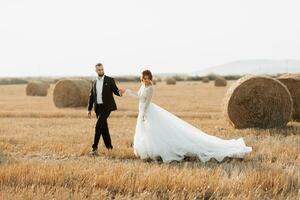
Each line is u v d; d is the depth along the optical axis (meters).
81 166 9.75
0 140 14.07
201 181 8.26
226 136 15.34
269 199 7.67
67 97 29.42
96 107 12.50
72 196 7.43
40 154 12.01
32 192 7.50
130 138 14.59
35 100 36.47
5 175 8.62
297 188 8.16
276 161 10.78
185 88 56.81
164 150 11.34
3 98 39.28
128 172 8.92
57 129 16.84
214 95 41.50
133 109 26.31
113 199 7.73
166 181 8.27
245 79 17.55
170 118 11.59
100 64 12.53
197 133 11.75
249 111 17.41
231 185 8.14
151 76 11.66
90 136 14.95
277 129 17.05
